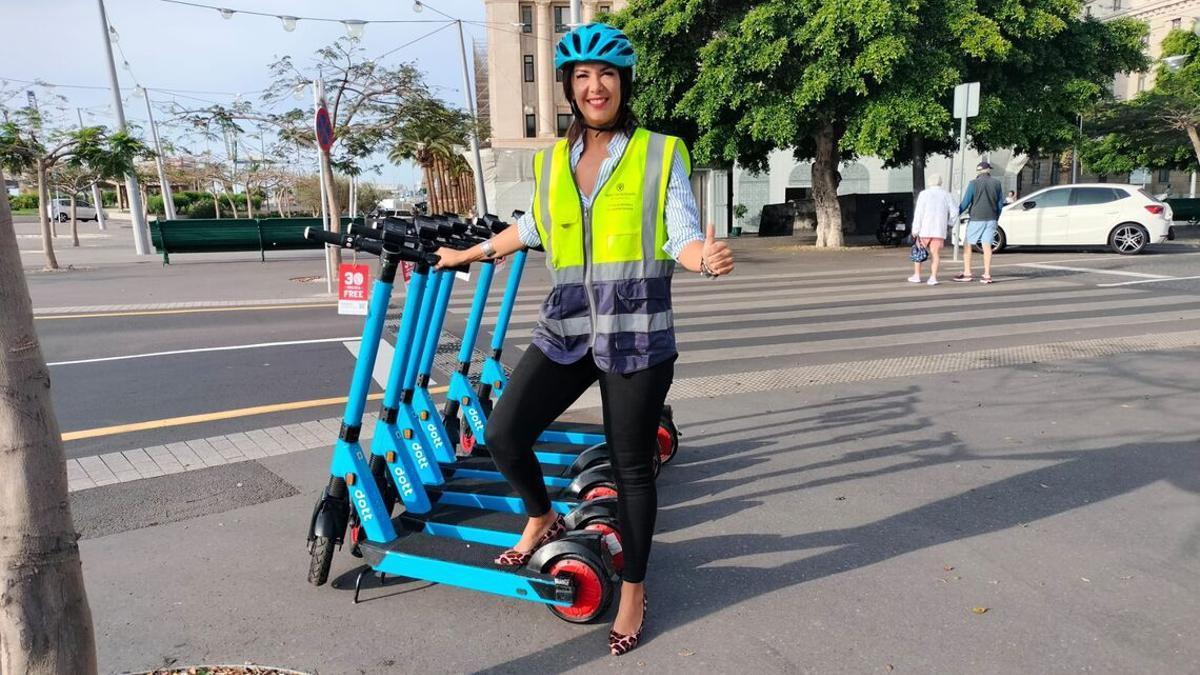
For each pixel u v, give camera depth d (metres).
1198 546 3.24
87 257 20.89
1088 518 3.53
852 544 3.35
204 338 8.41
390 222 2.79
